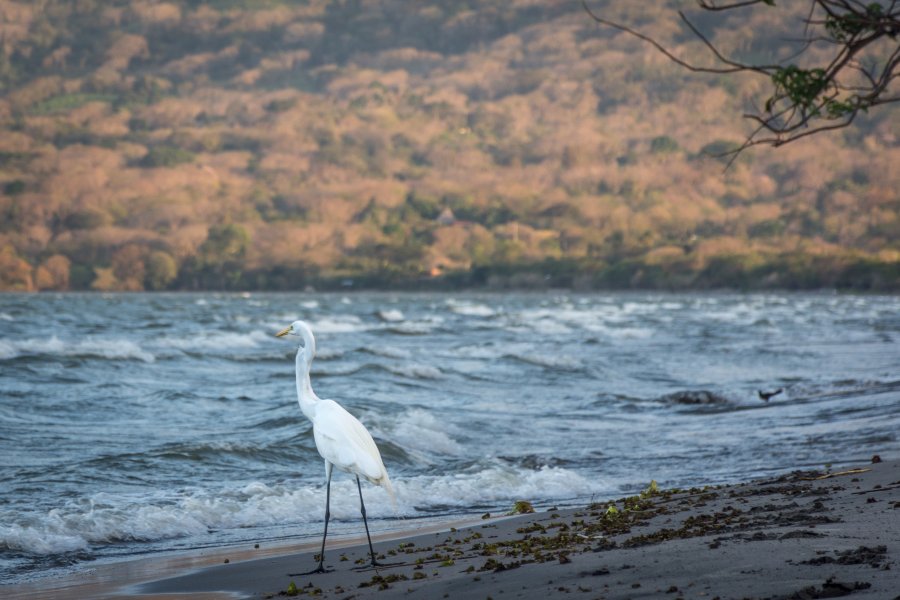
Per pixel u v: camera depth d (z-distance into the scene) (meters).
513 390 53.25
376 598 13.88
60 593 16.27
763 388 53.38
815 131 7.95
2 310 153.50
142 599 15.77
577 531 18.30
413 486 26.84
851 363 69.50
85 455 30.38
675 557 13.87
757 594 11.35
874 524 15.50
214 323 119.75
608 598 11.98
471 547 18.30
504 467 29.50
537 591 12.82
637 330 106.38
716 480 27.41
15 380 49.25
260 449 31.30
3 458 29.27
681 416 43.50
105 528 21.48
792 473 24.94
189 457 29.67
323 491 25.88
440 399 48.03
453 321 133.62
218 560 19.05
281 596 15.34
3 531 20.34
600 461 31.88
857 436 33.62
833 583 11.26
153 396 44.84
